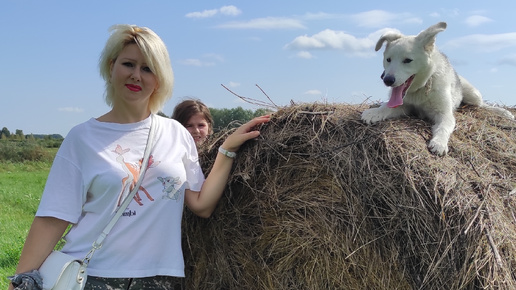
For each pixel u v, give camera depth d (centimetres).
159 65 267
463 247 254
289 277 305
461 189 270
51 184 253
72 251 255
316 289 296
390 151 284
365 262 282
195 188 294
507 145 332
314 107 326
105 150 258
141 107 273
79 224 258
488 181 284
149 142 268
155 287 263
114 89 274
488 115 377
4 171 2773
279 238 306
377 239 278
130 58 264
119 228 252
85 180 253
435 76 328
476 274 248
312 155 302
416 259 268
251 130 326
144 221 257
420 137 304
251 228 317
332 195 295
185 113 430
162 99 283
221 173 306
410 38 330
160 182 263
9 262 653
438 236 260
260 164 317
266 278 310
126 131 267
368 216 281
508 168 310
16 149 3331
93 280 249
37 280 239
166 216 264
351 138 300
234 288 320
